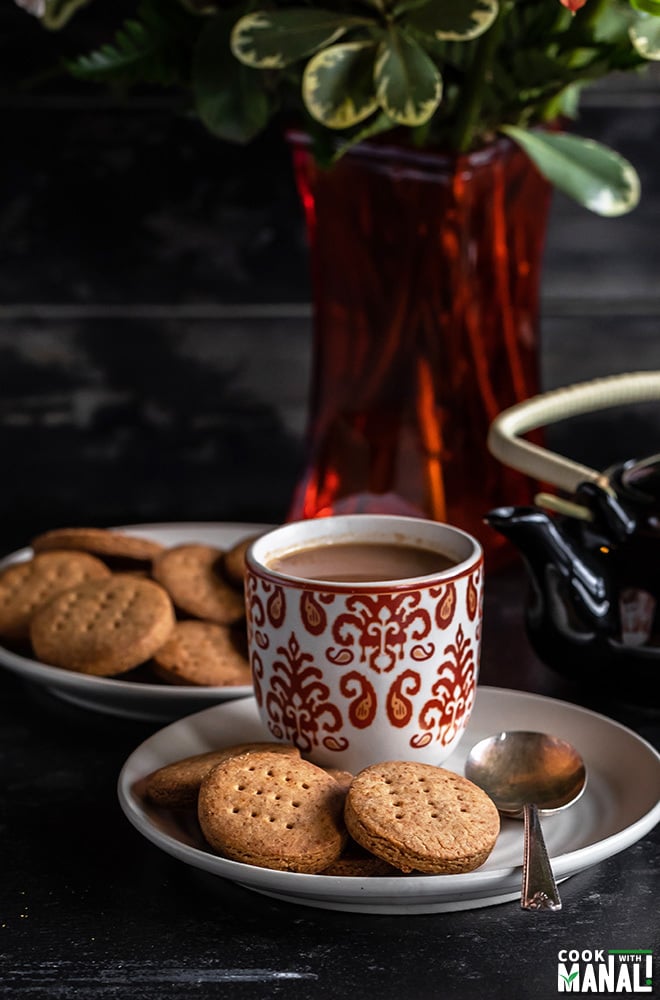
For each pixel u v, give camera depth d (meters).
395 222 1.09
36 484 1.33
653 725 1.01
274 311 1.30
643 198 1.28
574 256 1.29
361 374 1.12
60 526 1.30
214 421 1.32
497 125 1.09
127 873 0.91
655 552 0.97
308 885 0.86
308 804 0.89
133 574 1.10
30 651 1.07
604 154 1.08
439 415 1.12
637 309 1.30
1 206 1.27
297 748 0.94
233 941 0.87
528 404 1.06
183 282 1.29
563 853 0.89
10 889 0.90
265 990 0.85
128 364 1.31
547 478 1.01
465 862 0.86
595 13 1.05
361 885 0.85
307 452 1.16
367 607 0.91
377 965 0.86
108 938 0.88
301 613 0.92
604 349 1.31
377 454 1.13
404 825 0.87
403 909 0.88
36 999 0.85
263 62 1.01
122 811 0.95
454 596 0.92
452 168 1.08
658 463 1.01
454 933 0.88
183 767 0.92
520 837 0.91
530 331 1.15
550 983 0.85
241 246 1.28
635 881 0.90
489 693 1.00
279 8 1.06
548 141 1.08
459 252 1.10
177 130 1.26
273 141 1.26
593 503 0.99
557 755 0.94
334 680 0.92
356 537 0.98
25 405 1.31
